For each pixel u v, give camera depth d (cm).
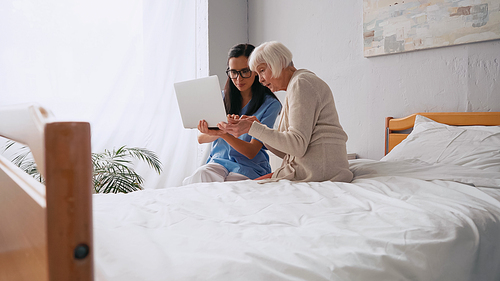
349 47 269
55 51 265
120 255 58
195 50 325
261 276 53
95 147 282
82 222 22
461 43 212
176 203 103
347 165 156
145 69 303
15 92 253
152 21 305
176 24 315
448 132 194
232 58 194
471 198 109
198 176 193
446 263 71
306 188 124
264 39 337
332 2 278
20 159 248
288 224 83
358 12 262
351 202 105
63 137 22
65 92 270
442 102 224
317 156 149
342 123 276
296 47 307
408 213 87
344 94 273
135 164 301
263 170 206
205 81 149
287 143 140
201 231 76
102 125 285
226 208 97
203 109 155
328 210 95
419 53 233
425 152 188
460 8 212
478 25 206
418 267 66
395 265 65
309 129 144
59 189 22
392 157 199
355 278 58
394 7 239
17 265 35
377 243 68
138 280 50
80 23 274
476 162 164
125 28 292
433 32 223
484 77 208
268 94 208
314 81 149
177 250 63
